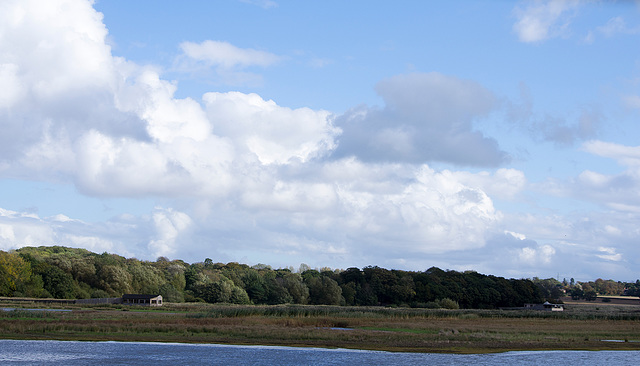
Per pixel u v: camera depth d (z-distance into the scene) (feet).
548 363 189.26
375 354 199.41
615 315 431.43
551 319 398.21
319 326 282.77
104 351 192.24
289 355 193.67
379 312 388.57
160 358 182.91
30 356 180.96
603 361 195.00
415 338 232.53
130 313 351.46
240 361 181.47
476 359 193.88
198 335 228.43
